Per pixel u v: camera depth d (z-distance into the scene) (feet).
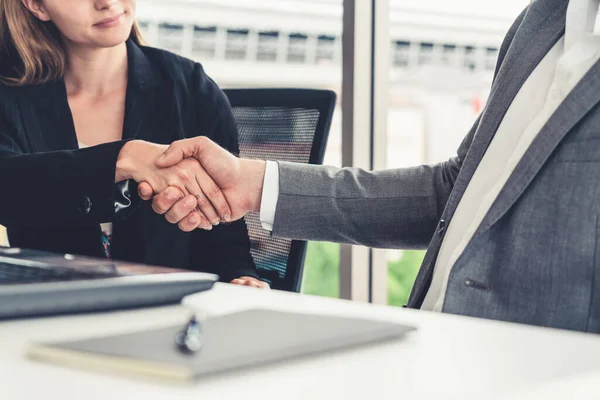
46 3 4.59
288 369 1.38
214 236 5.00
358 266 7.82
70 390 1.23
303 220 3.94
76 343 1.49
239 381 1.29
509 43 3.83
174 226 4.88
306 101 5.17
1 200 3.86
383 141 7.82
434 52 14.46
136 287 2.03
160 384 1.27
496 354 1.53
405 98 15.19
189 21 12.14
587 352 1.55
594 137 2.85
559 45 3.43
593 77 2.86
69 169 3.81
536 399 1.21
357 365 1.42
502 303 2.92
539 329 1.81
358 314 2.01
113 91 5.05
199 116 5.14
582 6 3.36
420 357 1.49
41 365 1.40
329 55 13.08
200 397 1.19
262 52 12.71
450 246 3.44
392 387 1.27
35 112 4.77
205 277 2.21
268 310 1.92
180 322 1.83
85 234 4.61
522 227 2.92
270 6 12.64
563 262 2.80
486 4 13.42
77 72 4.95
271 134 5.30
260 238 5.19
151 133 4.96
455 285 3.01
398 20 13.73
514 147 3.39
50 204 3.76
